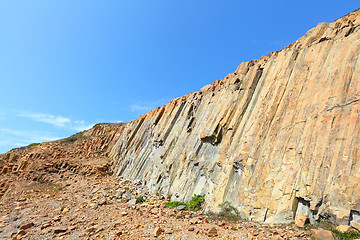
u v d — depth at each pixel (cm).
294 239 1094
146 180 3631
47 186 3741
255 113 2138
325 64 1742
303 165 1458
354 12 2081
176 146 3291
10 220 2138
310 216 1302
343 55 1631
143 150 4522
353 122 1315
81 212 2186
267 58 2652
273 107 1959
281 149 1673
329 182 1274
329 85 1592
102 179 4272
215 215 1755
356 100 1366
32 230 1786
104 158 5709
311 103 1662
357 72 1462
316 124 1527
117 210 2211
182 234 1344
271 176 1622
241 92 2561
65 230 1689
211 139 2608
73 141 6894
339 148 1315
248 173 1817
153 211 2033
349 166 1221
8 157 5219
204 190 2295
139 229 1504
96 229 1600
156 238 1318
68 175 4303
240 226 1409
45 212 2295
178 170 2914
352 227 1092
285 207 1413
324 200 1255
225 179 2020
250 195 1680
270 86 2152
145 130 4925
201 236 1284
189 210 2081
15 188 3606
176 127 3675
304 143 1536
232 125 2361
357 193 1130
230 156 2155
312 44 2027
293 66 2047
